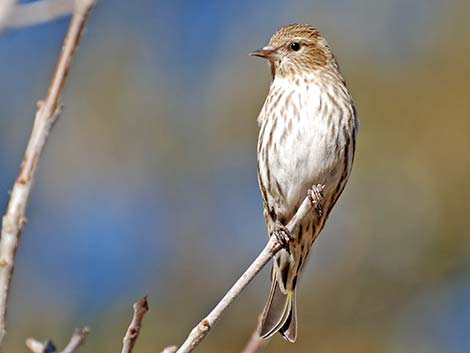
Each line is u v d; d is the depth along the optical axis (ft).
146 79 49.88
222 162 48.96
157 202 48.96
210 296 47.29
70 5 18.97
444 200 45.68
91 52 49.93
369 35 48.62
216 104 49.26
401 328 45.14
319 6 49.57
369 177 45.93
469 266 45.60
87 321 45.88
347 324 45.03
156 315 46.21
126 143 49.21
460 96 46.68
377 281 45.42
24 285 46.85
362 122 46.68
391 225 45.62
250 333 45.03
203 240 48.34
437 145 46.11
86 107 49.44
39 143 18.80
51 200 48.65
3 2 18.44
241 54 49.70
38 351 19.10
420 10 48.62
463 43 47.70
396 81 47.32
